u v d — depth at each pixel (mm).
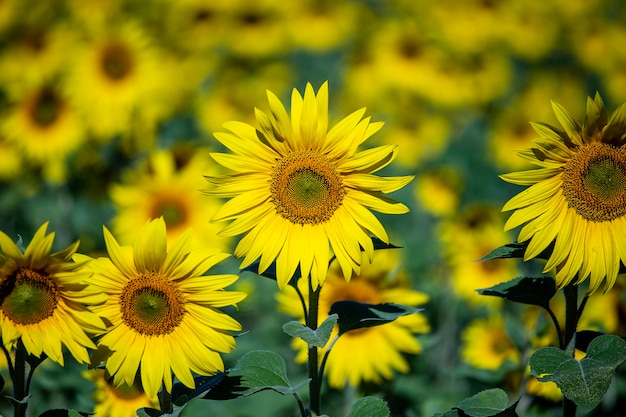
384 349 5402
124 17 9773
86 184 8586
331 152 3725
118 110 8539
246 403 6039
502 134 11172
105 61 8633
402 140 11023
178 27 11461
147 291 3570
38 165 8703
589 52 13203
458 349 7344
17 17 9266
